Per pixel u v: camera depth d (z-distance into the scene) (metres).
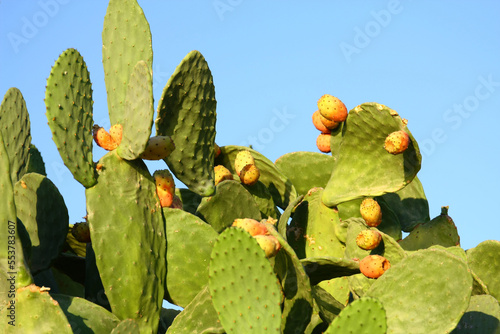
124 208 3.81
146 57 4.37
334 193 4.65
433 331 3.61
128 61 4.39
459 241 5.04
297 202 4.48
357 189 4.58
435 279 3.72
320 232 4.70
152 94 3.70
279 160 5.23
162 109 4.05
